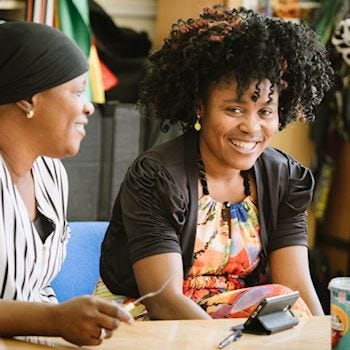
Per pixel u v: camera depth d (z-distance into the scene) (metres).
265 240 2.72
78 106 2.16
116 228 2.69
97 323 1.81
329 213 5.31
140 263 2.50
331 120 4.97
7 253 2.09
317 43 2.75
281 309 2.06
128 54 4.87
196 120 2.69
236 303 2.46
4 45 2.09
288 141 4.96
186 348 1.86
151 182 2.55
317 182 5.09
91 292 2.75
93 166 4.34
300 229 2.77
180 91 2.71
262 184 2.71
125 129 4.39
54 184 2.39
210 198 2.64
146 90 2.82
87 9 4.37
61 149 2.18
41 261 2.25
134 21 5.34
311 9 4.83
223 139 2.60
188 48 2.63
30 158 2.20
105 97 4.69
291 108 2.75
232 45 2.55
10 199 2.12
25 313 1.86
